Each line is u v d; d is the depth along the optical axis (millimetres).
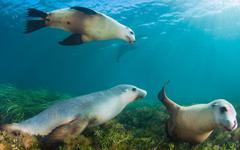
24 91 13461
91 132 5934
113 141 4945
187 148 5461
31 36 36938
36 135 5195
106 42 37844
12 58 46531
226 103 5043
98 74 62844
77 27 5148
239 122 8508
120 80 78312
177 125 5531
